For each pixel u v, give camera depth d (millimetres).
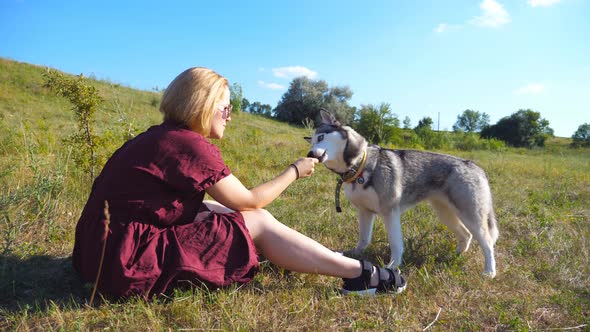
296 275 3053
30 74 16922
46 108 12094
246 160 7902
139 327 2223
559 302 2789
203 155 2283
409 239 3801
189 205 2395
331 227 4391
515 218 4906
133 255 2254
